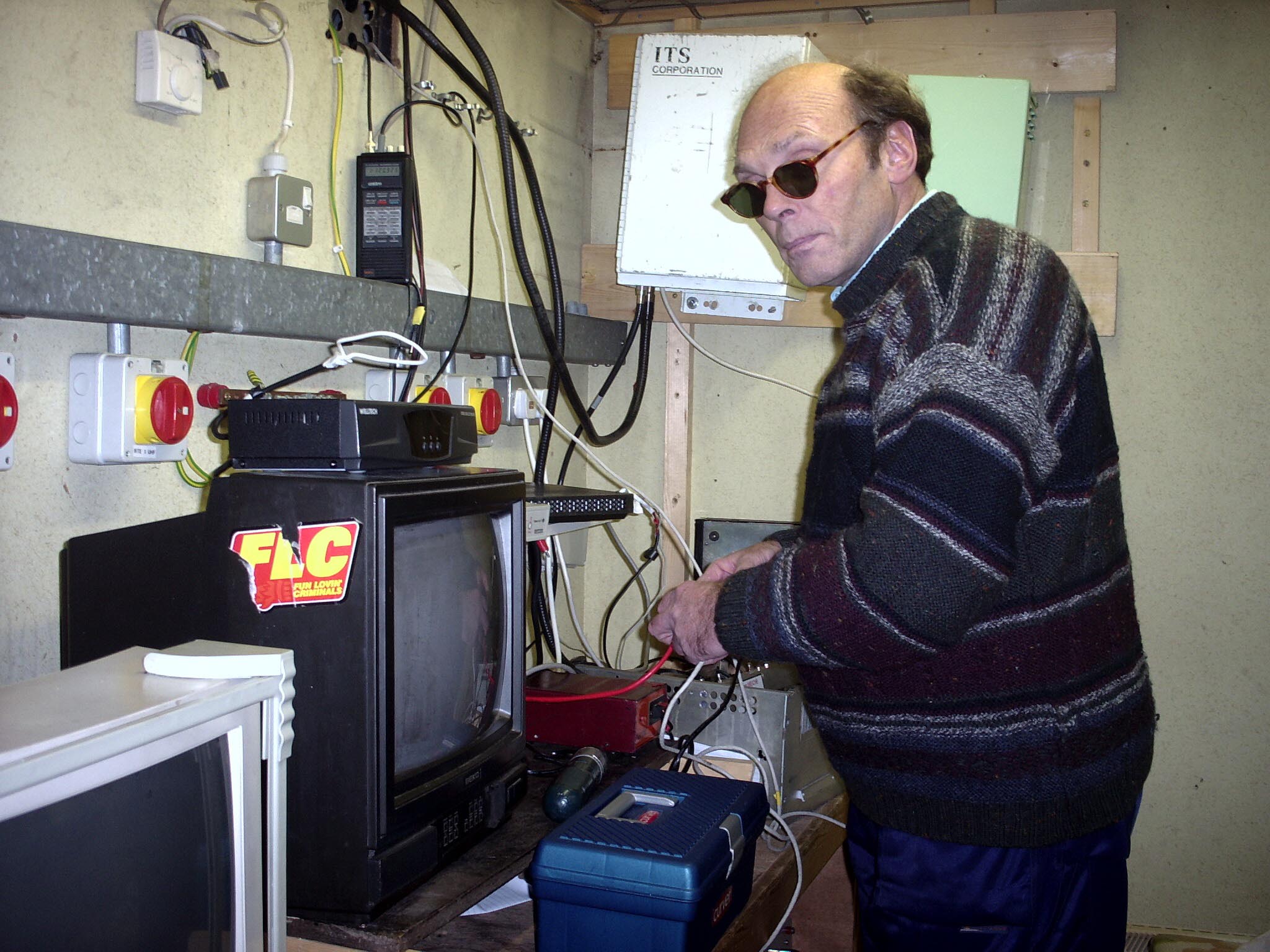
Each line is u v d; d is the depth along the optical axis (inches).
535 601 73.1
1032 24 81.2
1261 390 79.7
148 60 43.3
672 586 90.3
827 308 85.4
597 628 93.9
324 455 38.5
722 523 81.3
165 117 45.3
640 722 56.5
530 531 60.2
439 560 41.8
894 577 33.9
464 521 43.9
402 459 40.9
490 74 65.5
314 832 37.5
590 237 93.5
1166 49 80.7
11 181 38.1
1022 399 34.5
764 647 38.1
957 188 75.9
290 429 38.9
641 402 85.8
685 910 36.5
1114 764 40.3
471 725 45.1
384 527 36.8
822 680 42.9
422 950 40.4
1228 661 81.4
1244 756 81.4
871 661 35.9
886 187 44.1
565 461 80.7
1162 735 83.4
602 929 38.0
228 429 40.6
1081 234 81.9
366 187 57.8
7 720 25.1
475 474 44.4
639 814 43.3
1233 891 82.3
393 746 37.7
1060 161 82.5
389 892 37.5
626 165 77.5
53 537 40.2
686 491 90.8
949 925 40.6
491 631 46.4
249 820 29.4
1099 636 40.4
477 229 72.7
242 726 28.8
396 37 62.6
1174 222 80.9
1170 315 81.3
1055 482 38.4
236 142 49.6
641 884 37.1
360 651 36.6
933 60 83.0
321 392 50.3
